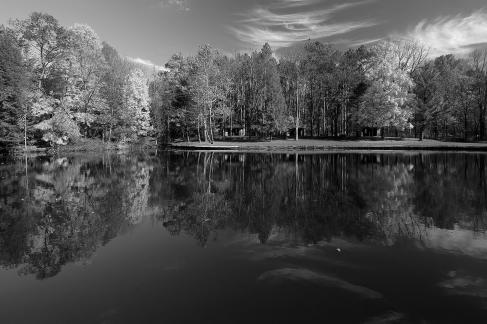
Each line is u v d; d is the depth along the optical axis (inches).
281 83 2564.0
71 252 288.4
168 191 598.2
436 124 2394.2
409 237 313.1
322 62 2322.8
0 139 1318.9
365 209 435.2
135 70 2413.9
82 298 202.4
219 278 224.4
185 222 382.9
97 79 1865.2
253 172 875.4
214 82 2052.2
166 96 2386.8
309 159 1283.2
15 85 1348.4
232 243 302.2
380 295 197.2
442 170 875.4
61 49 1663.4
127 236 331.0
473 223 362.6
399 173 817.5
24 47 1553.9
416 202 478.0
